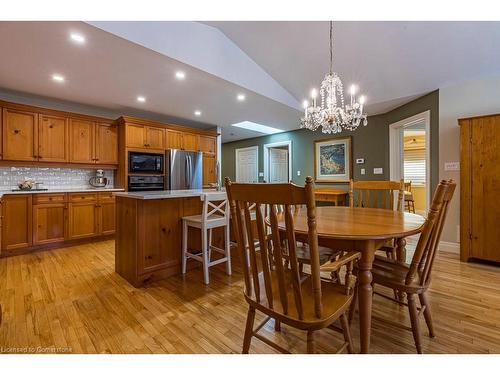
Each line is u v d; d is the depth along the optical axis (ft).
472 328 5.13
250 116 15.64
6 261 9.57
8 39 7.05
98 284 7.47
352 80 11.14
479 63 8.96
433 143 10.89
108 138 13.79
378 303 6.31
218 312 5.90
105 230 12.84
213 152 18.16
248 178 22.79
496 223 8.49
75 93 11.62
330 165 17.06
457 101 10.09
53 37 6.92
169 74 9.46
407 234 4.02
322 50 9.76
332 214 5.95
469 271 8.22
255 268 3.74
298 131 18.90
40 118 11.53
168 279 7.90
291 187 2.95
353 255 3.71
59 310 5.95
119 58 8.14
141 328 5.23
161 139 15.20
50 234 11.21
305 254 5.73
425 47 8.72
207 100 12.58
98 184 14.05
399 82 10.80
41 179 12.49
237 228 3.84
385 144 14.39
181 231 8.55
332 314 3.41
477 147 8.81
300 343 4.77
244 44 10.16
